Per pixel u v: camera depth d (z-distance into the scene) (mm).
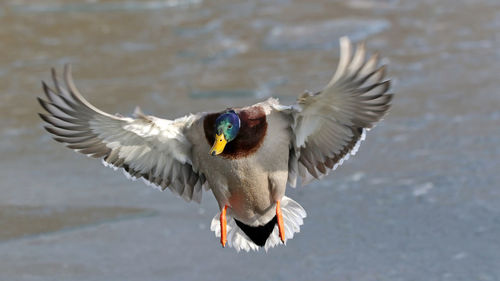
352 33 20844
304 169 8117
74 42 21516
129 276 9891
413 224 10883
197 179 8500
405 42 20078
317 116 7539
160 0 25125
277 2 24625
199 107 16234
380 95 6938
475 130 14148
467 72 17516
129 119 7609
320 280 9625
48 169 13594
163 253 10516
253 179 7668
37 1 25359
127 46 21062
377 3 23828
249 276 9828
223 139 7312
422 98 16031
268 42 20703
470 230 10594
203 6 24766
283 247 10555
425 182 12148
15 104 16969
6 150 14453
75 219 11539
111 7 24766
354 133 7570
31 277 9852
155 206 12055
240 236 8484
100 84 18078
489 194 11570
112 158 8102
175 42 21266
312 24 21688
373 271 9750
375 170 12797
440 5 23469
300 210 8336
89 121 7562
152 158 8188
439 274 9562
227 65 19109
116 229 11242
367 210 11391
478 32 20625
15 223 11414
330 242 10570
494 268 9625
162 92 17359
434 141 13781
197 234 11094
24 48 21062
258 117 7492
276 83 17609
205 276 9859
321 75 18016
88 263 10250
